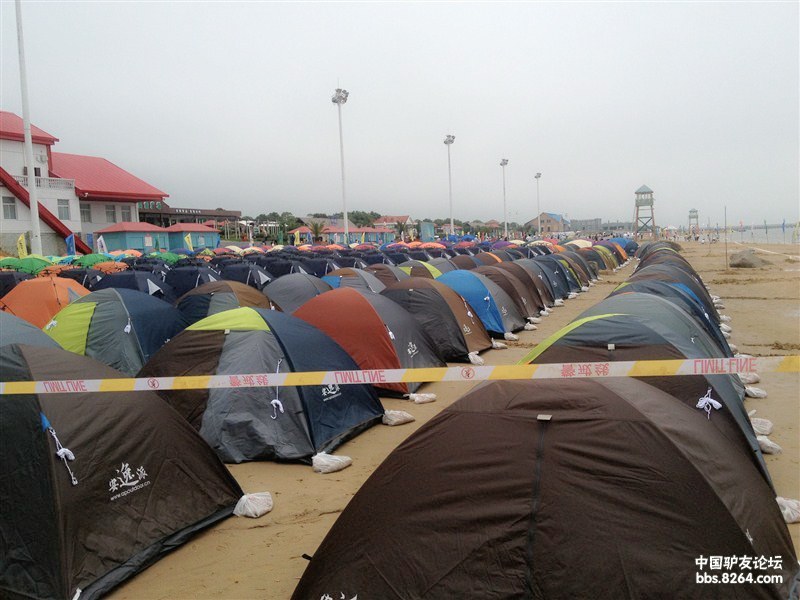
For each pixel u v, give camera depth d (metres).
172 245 58.16
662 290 10.46
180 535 5.33
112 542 4.82
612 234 109.00
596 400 4.04
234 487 6.07
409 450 4.22
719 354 8.43
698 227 113.88
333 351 8.23
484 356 12.80
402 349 9.73
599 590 3.30
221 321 7.88
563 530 3.47
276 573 4.91
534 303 18.52
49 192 47.56
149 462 5.36
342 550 3.94
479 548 3.55
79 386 5.16
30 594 4.43
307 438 7.19
